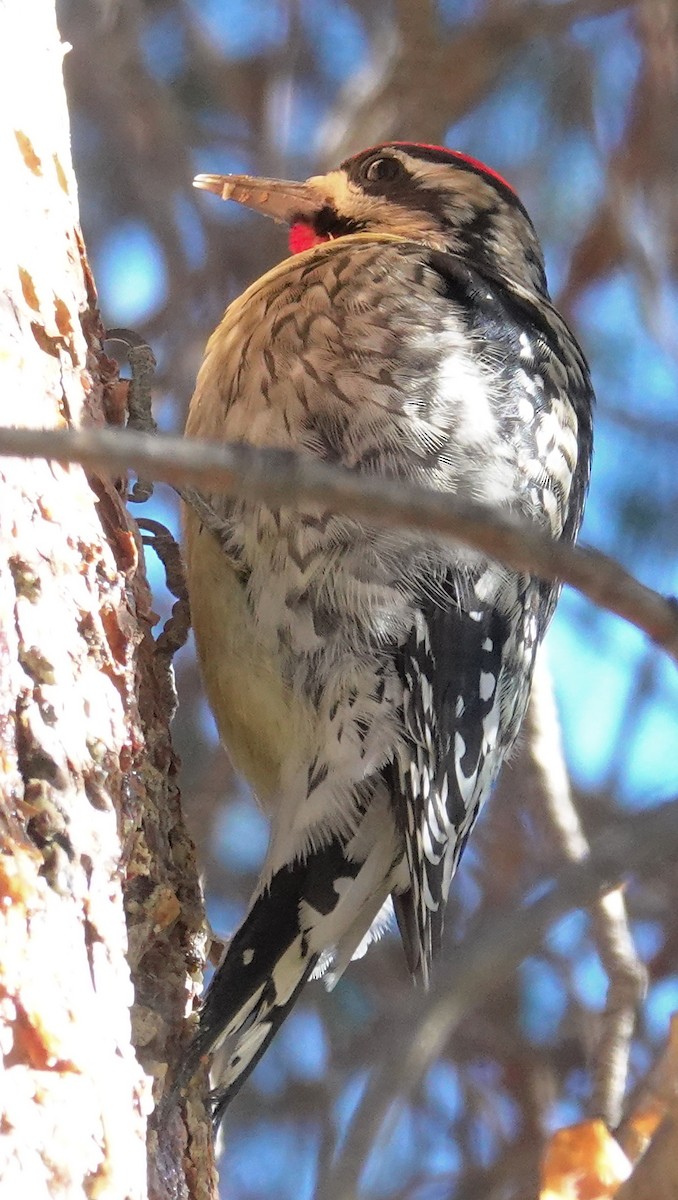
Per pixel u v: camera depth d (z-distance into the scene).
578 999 10.34
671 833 6.22
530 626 8.37
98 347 7.27
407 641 7.30
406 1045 5.95
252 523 7.31
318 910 7.18
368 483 3.81
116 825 6.00
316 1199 5.72
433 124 11.14
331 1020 10.78
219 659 7.48
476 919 10.29
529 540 3.82
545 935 6.18
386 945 10.98
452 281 8.11
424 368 7.55
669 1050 4.68
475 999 6.38
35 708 5.82
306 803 7.29
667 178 11.55
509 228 9.76
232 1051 6.95
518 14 11.06
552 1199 5.70
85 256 7.32
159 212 11.49
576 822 8.52
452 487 7.43
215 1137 6.77
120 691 6.34
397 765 7.29
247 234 11.65
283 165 11.47
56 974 5.40
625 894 10.77
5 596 5.84
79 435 3.65
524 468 7.88
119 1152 5.34
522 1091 10.41
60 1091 5.20
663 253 11.37
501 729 8.34
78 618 6.19
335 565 7.26
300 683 7.32
